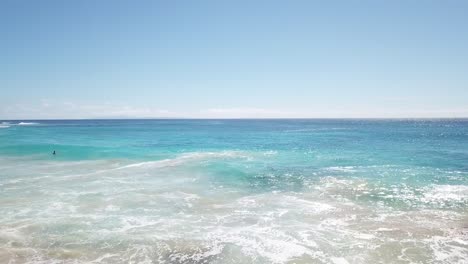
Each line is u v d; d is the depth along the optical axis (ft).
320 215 37.52
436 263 25.50
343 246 28.89
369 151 99.25
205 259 26.32
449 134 190.90
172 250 27.91
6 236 30.27
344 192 47.73
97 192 47.62
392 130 252.21
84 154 90.33
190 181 55.62
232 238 30.71
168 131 231.71
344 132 218.18
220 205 41.57
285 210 39.42
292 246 28.94
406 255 26.96
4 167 69.05
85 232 31.68
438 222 34.83
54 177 58.44
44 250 27.37
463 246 28.63
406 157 84.38
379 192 47.47
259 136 175.11
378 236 31.12
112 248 28.09
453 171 63.46
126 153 93.56
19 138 147.23
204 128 292.61
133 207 40.37
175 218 36.40
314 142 134.92
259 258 26.58
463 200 43.06
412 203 41.96
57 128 269.23
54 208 39.45
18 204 40.98
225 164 73.20
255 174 61.46
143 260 25.95
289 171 64.34
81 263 25.20
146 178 58.13
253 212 38.70
